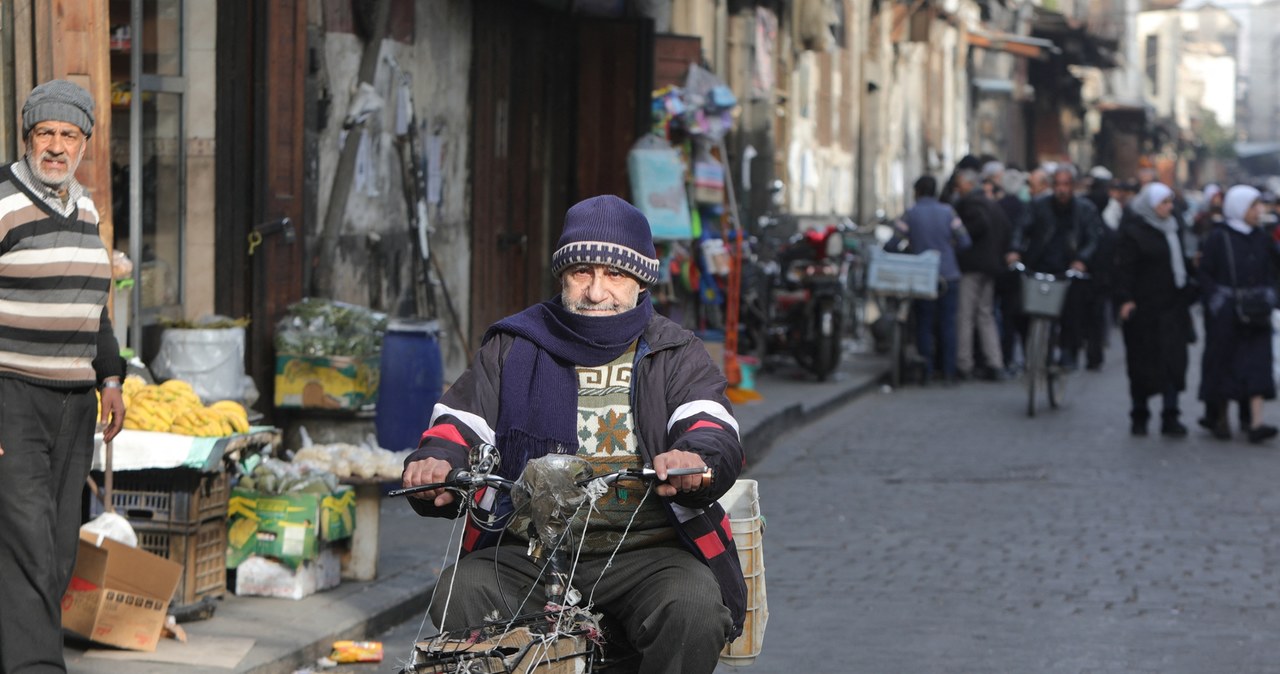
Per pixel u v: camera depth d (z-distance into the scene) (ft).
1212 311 60.85
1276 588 36.55
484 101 60.44
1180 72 493.77
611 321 18.74
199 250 39.81
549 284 69.56
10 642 24.27
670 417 18.56
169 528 29.81
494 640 16.72
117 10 36.32
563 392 18.57
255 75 41.22
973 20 178.91
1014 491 49.52
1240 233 60.44
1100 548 40.93
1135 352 62.39
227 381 36.24
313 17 44.14
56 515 25.02
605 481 17.12
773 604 34.88
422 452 18.08
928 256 78.64
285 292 42.80
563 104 69.92
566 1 68.33
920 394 78.33
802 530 43.32
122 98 36.47
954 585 36.76
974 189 84.12
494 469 18.26
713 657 17.87
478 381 18.92
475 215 59.93
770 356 83.51
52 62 31.19
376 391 42.29
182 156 39.37
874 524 44.14
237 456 30.96
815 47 106.11
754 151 92.32
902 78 146.00
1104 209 97.09
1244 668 29.94
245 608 31.19
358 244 48.29
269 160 41.75
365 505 34.04
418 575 34.83
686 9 81.00
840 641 31.73
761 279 81.92
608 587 18.52
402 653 30.25
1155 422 67.26
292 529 31.86
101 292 25.31
